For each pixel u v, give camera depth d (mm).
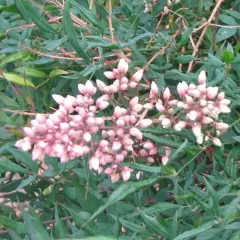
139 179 182
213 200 151
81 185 170
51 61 199
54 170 183
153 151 176
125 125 167
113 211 173
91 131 160
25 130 151
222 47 196
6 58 199
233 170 174
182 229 164
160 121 175
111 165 169
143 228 151
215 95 165
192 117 161
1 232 200
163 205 167
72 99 163
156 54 196
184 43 196
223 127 170
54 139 152
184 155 187
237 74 196
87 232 158
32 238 151
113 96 181
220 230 152
